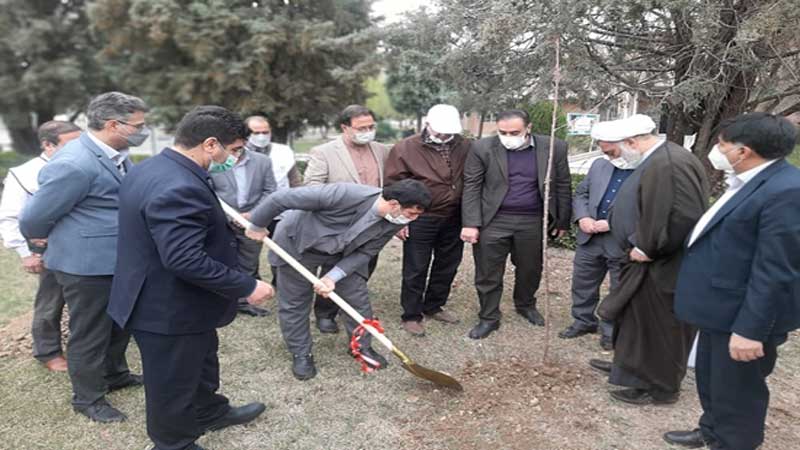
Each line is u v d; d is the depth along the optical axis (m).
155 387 2.20
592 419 2.87
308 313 3.31
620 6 4.73
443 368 3.47
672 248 2.67
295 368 3.30
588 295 3.91
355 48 11.92
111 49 12.66
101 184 2.60
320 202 2.88
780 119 2.08
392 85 22.88
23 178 3.17
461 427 2.80
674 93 4.98
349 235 2.98
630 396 3.03
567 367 3.47
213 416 2.70
